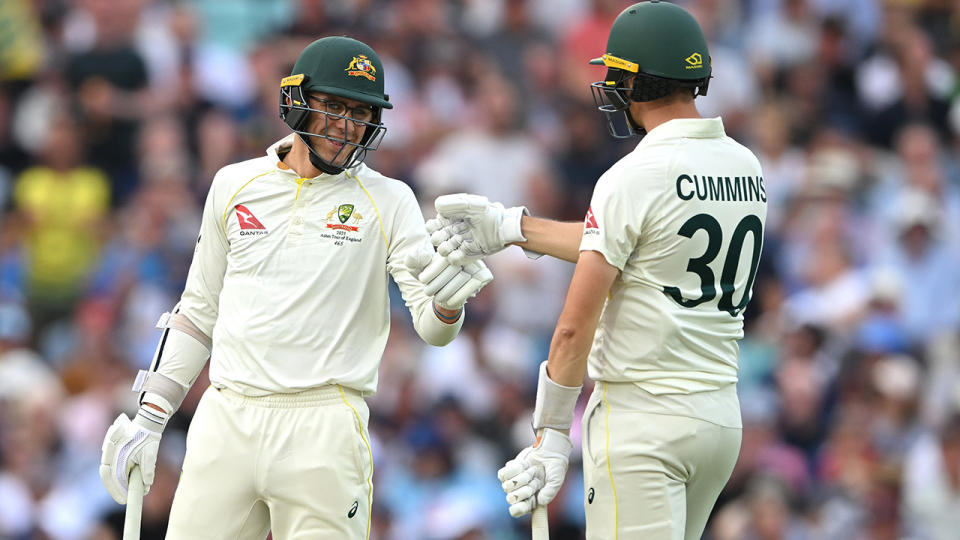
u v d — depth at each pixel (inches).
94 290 1558.8
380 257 653.3
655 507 617.0
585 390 1298.0
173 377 668.1
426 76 1734.7
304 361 637.9
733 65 1834.4
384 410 1320.1
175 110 1673.2
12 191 1667.1
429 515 1243.8
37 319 1581.0
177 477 1157.7
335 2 1780.3
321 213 647.8
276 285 642.8
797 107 1797.5
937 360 1470.2
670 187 610.2
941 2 1918.1
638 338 619.5
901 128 1791.3
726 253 620.4
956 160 1781.5
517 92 1752.0
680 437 614.9
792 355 1406.3
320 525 636.7
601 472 629.3
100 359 1424.7
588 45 1752.0
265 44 1738.4
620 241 608.4
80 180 1632.6
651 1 636.1
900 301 1496.1
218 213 657.0
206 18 1873.8
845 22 1851.6
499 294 1486.2
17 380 1393.9
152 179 1614.2
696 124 622.8
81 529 1270.9
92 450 1325.0
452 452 1286.9
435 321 644.1
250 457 637.9
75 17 1785.2
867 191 1665.8
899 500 1300.4
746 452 1301.7
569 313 613.9
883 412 1354.6
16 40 1736.0
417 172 1628.9
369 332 655.1
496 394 1365.7
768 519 1240.8
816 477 1325.0
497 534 1251.8
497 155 1620.3
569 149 1663.4
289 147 672.4
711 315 622.2
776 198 1652.3
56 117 1648.6
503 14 1812.3
